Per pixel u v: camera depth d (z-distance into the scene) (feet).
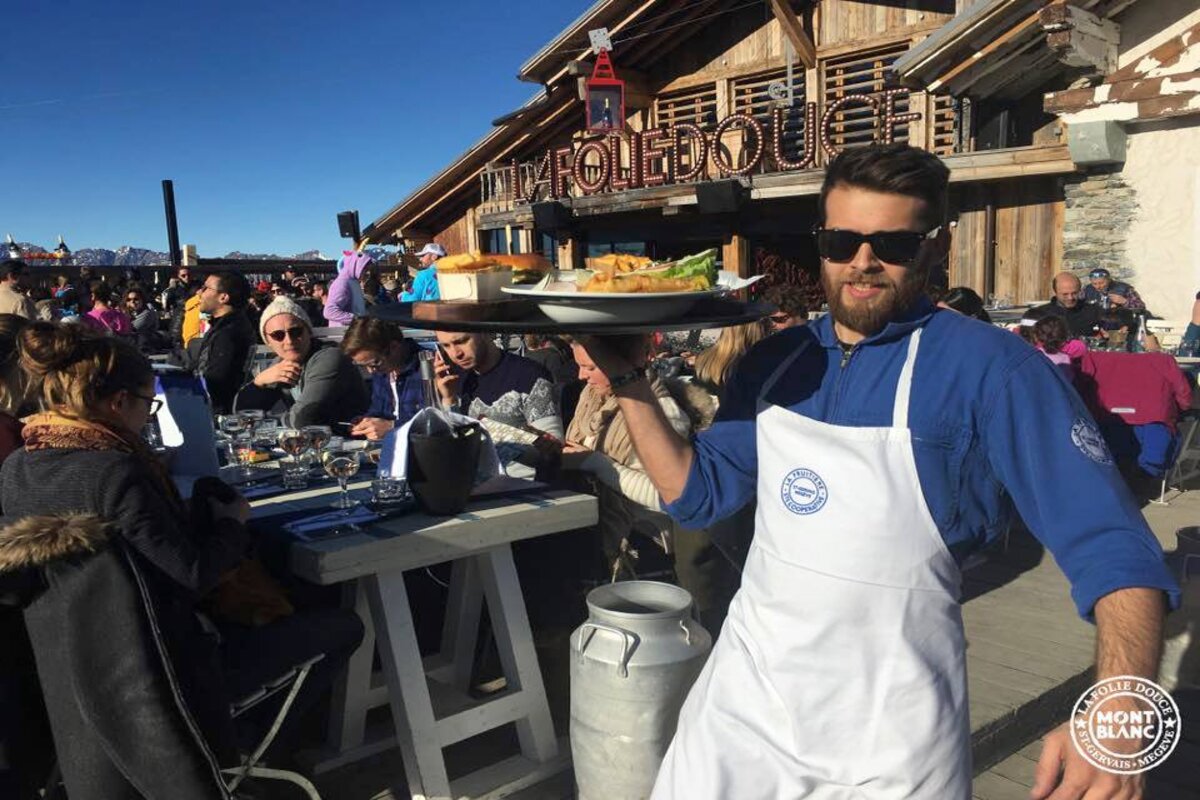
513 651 9.20
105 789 6.60
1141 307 27.22
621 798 7.75
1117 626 3.82
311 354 15.97
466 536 8.39
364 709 9.78
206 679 6.95
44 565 6.43
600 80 41.47
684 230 43.62
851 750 4.67
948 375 4.52
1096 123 28.43
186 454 10.56
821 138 35.70
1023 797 9.27
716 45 44.91
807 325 5.26
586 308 4.73
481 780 8.94
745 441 5.33
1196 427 21.43
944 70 31.14
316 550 7.64
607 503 10.00
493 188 50.75
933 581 4.60
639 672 7.58
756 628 5.04
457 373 12.01
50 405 7.14
